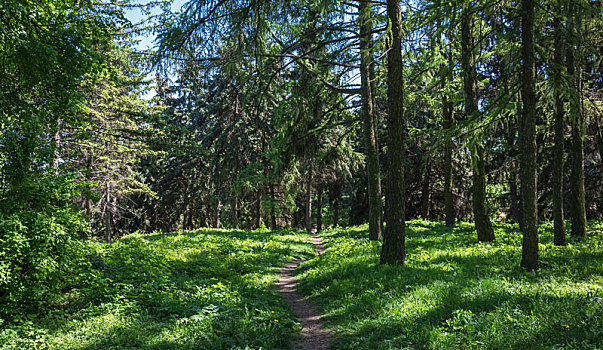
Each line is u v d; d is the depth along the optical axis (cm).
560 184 1099
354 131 1878
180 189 3488
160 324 569
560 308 497
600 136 1433
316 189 3331
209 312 638
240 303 730
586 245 1042
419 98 1573
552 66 837
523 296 573
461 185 2605
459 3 915
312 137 1827
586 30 1066
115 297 677
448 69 1020
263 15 874
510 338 427
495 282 678
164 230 3788
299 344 571
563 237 1094
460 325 495
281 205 3062
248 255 1448
